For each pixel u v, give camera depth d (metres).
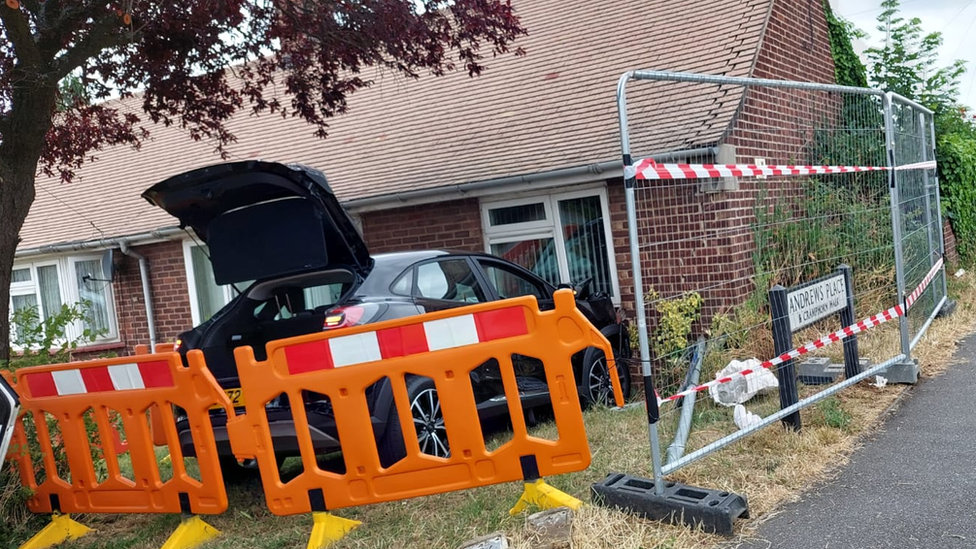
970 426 5.54
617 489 4.48
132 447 5.08
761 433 5.54
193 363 4.79
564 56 11.24
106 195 13.52
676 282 8.06
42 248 12.38
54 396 5.33
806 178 8.38
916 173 8.42
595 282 9.05
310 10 7.23
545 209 9.30
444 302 6.04
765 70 9.32
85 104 8.48
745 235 8.17
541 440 4.40
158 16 7.04
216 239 5.86
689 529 4.18
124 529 5.54
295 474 6.43
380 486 4.59
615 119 9.27
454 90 11.85
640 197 6.46
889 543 3.90
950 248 12.48
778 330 5.48
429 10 7.88
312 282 6.04
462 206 9.81
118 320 12.45
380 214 10.36
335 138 12.06
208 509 4.85
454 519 4.59
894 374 6.77
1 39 7.12
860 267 7.81
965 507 4.23
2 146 6.56
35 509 5.47
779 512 4.39
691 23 10.37
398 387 4.52
